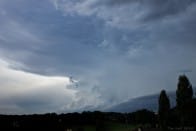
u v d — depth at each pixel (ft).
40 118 467.52
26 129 432.66
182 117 328.90
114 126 442.09
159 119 366.02
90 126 444.96
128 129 417.69
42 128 434.71
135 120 470.80
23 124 445.37
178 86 331.77
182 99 326.44
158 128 383.86
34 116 468.34
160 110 363.15
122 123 461.37
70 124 453.58
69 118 474.08
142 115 465.88
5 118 456.45
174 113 355.15
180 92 328.49
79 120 465.88
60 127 434.71
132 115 486.79
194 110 322.75
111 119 482.69
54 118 469.98
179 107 329.11
